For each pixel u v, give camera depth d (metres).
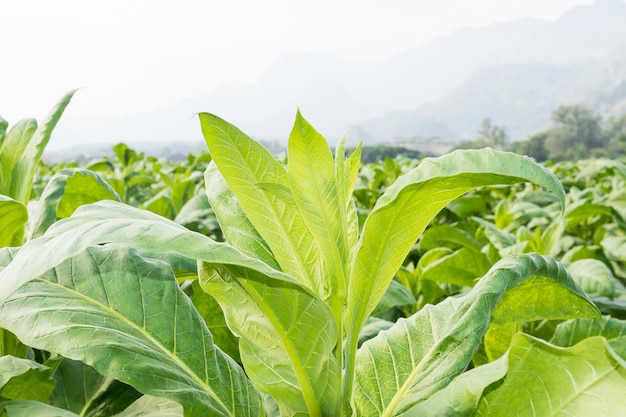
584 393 1.03
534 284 1.47
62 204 2.33
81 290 1.28
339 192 1.16
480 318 1.28
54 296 1.25
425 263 3.25
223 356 1.28
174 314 1.25
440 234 3.88
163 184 8.34
